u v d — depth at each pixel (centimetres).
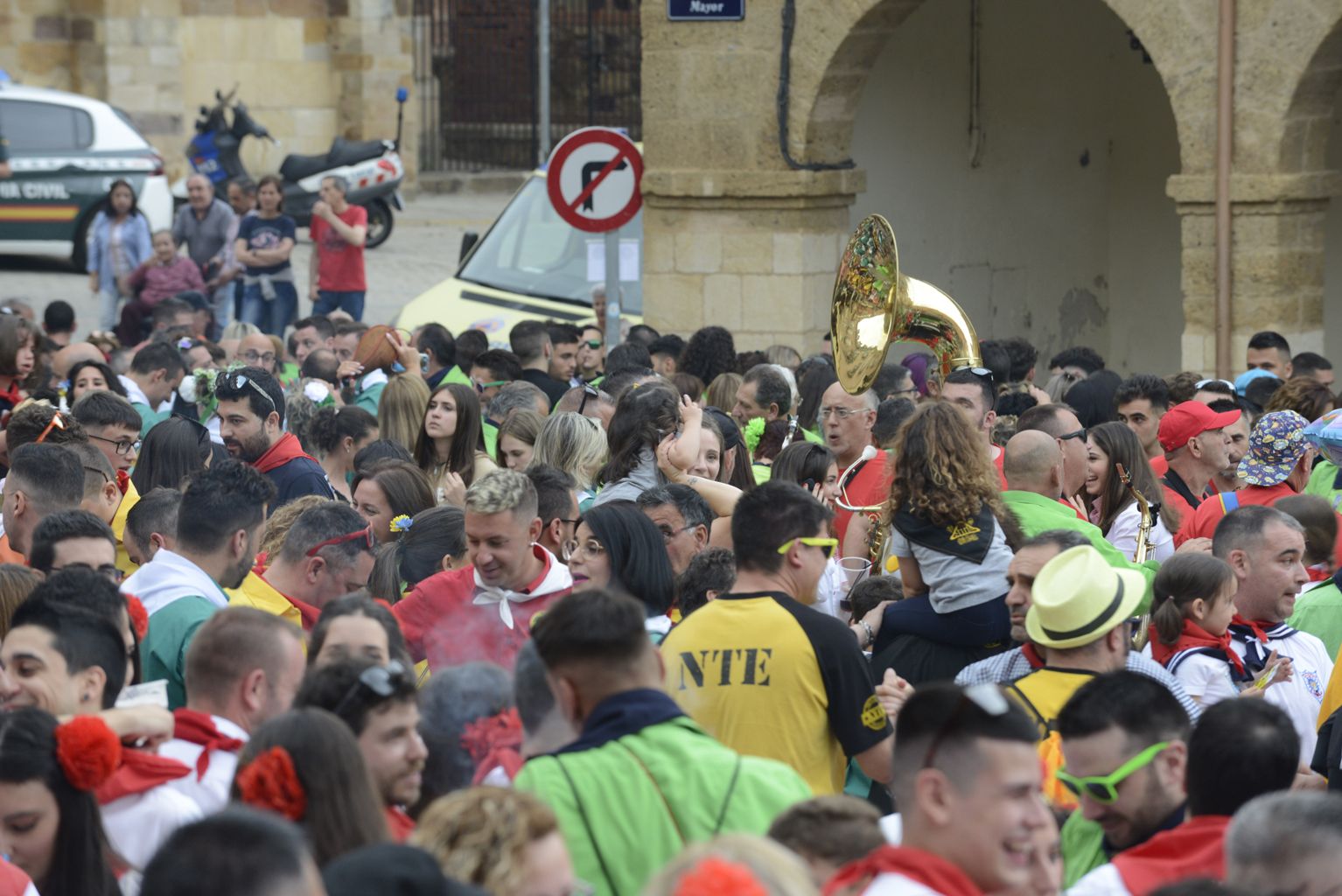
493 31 9681
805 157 3644
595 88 9694
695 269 3762
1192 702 1320
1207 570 1472
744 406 2423
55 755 981
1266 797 859
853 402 2145
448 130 9681
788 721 1202
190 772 1080
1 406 2567
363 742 976
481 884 758
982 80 3975
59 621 1157
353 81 7975
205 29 7719
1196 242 3325
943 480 1471
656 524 1530
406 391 2309
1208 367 3344
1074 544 1349
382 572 1681
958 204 3975
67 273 6209
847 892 859
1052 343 4241
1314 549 1744
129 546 1700
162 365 2697
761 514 1255
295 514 1655
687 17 3666
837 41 3553
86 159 5962
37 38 7288
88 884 990
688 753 953
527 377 2972
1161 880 962
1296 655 1530
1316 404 2306
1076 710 1030
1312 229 3319
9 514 1648
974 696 879
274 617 1151
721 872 639
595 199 2973
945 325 2202
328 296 4847
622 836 928
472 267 4516
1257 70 3231
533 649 990
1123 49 4259
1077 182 4244
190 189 4872
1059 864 891
